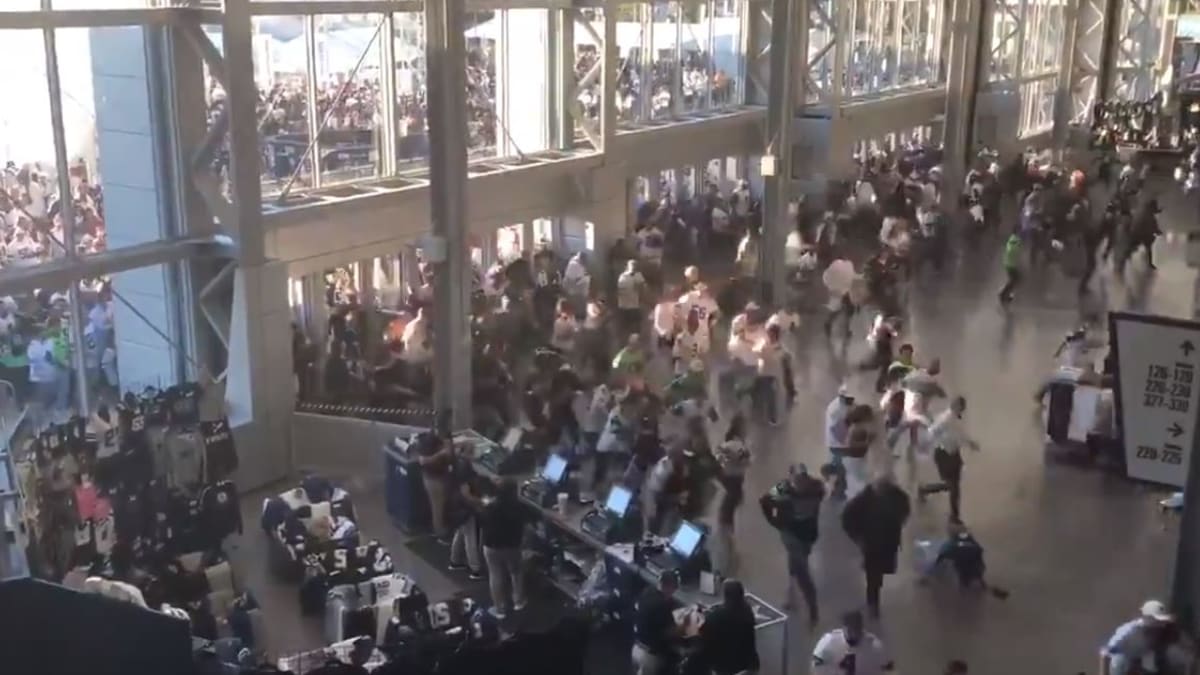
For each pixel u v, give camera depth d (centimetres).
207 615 1005
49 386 1470
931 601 1156
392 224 1784
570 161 2133
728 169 2867
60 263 1373
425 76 1695
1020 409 1680
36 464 1132
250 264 1482
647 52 2452
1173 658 848
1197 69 3956
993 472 1471
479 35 2011
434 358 1606
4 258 1348
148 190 1504
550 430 1413
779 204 2139
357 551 1139
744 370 1656
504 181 2023
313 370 1675
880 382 1731
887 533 1091
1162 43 4066
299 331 1689
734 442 1241
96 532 1139
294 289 1734
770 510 1106
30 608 659
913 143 3438
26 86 1344
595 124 2222
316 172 1736
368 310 1808
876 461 1436
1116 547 1266
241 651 900
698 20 2580
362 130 1800
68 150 1411
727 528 1227
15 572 1058
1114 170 3356
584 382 1644
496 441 1446
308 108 1711
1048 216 2534
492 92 2059
